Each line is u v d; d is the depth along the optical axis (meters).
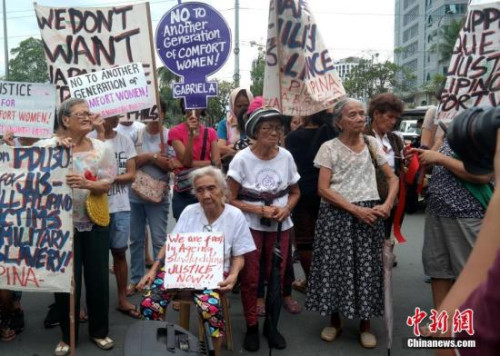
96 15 4.30
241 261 3.29
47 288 3.23
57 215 3.22
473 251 0.91
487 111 1.03
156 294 3.11
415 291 4.78
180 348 2.36
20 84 3.76
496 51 3.11
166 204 4.73
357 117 3.42
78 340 3.66
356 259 3.46
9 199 3.26
